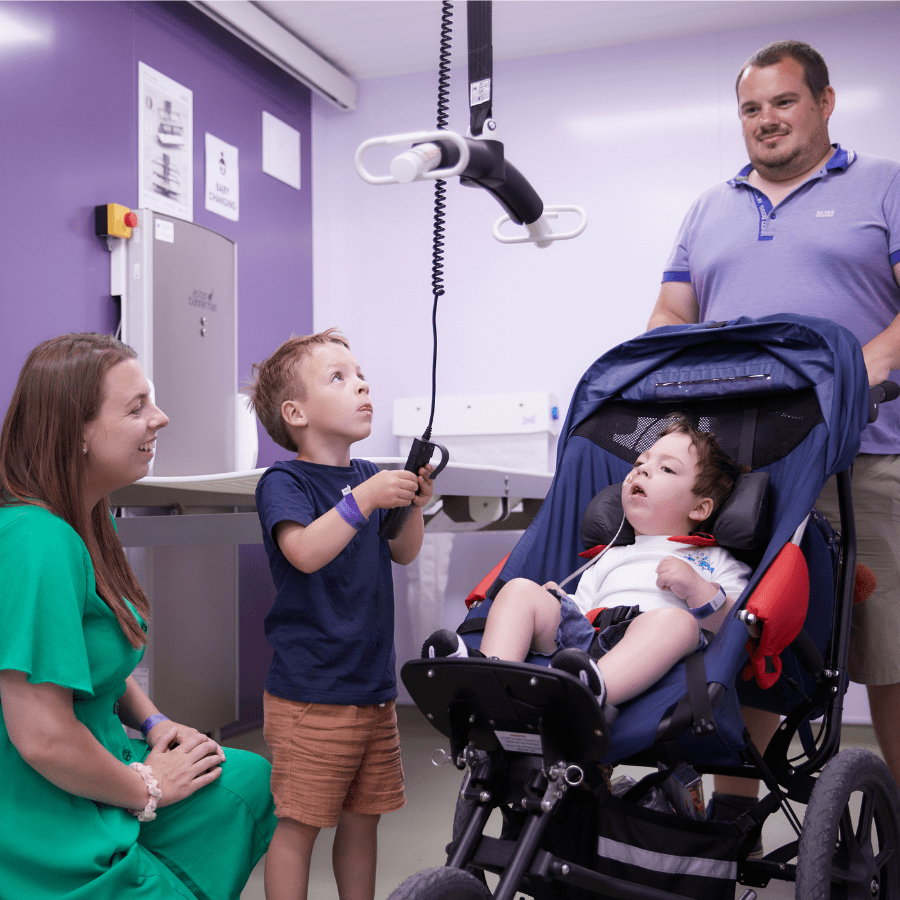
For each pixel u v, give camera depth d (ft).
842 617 4.79
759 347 5.37
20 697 3.24
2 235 8.01
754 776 4.55
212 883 3.94
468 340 12.78
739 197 7.17
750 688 5.11
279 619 4.56
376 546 4.78
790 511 4.54
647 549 4.98
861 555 6.32
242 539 6.07
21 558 3.33
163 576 9.11
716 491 4.99
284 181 12.49
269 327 12.09
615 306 12.19
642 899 3.70
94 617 3.63
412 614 12.39
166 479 6.17
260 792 4.20
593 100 12.39
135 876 3.47
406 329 13.09
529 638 4.13
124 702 4.39
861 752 4.36
